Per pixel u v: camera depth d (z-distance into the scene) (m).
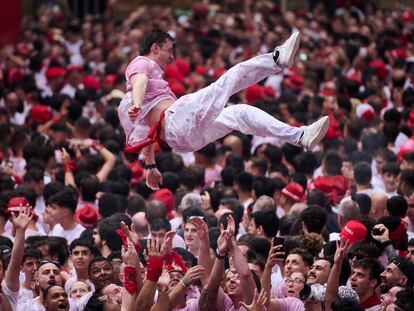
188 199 23.52
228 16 54.06
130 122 18.39
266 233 22.09
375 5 58.97
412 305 17.36
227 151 28.73
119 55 44.00
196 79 37.12
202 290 18.61
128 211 24.00
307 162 27.69
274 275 20.48
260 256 20.55
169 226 21.98
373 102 33.84
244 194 25.39
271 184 24.97
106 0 60.81
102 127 30.52
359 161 26.67
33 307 19.52
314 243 20.48
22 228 19.88
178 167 27.52
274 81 39.78
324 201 23.78
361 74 39.75
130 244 18.00
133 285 17.88
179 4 60.31
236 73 17.53
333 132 29.34
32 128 32.38
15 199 22.95
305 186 25.75
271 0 59.12
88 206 23.69
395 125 29.42
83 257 20.73
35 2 59.78
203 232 19.14
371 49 43.97
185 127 17.67
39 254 20.70
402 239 20.83
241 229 23.27
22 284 20.69
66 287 20.72
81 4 60.66
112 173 26.44
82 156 27.73
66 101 32.91
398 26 52.12
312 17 54.97
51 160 28.25
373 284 18.86
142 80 17.89
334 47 46.25
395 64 39.56
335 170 26.08
